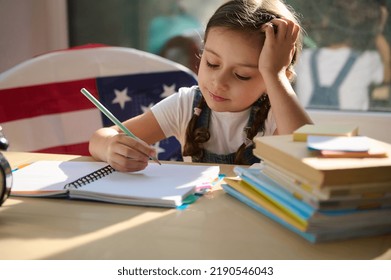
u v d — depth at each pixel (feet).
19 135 4.21
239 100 3.46
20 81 4.21
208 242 2.04
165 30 5.97
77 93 4.37
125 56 4.46
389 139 5.31
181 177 2.79
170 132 4.12
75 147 4.38
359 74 5.50
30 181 2.76
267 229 2.18
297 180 2.11
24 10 5.75
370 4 5.32
